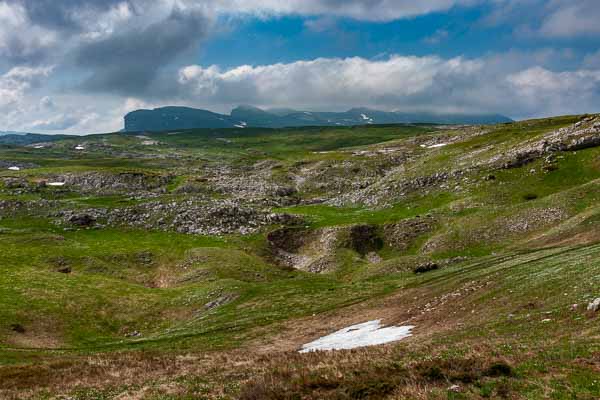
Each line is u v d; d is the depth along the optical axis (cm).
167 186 16550
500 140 15388
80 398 2889
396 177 14950
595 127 12119
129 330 6781
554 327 2848
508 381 1992
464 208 10881
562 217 8675
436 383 2102
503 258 6769
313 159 19812
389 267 8794
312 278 8612
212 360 3794
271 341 5041
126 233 11681
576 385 1852
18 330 6016
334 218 12538
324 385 2281
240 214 12694
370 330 4697
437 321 4228
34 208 12756
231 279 8525
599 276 3559
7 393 3106
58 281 7844
